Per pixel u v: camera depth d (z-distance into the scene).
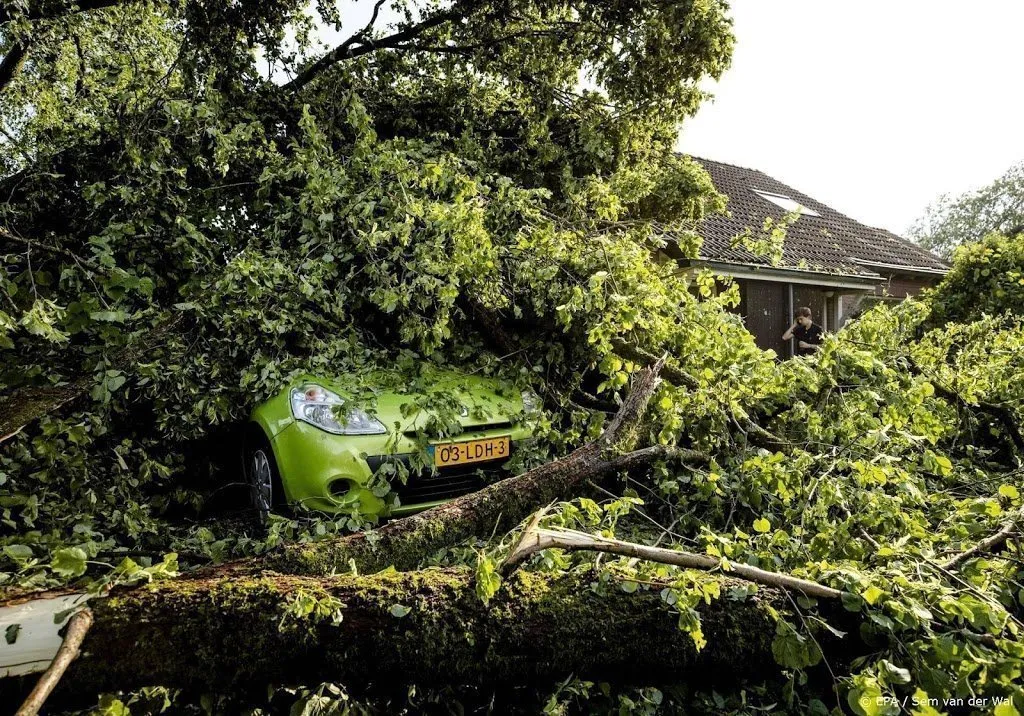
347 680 1.95
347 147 4.93
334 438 3.20
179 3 6.00
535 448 3.63
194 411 3.53
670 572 2.31
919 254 16.77
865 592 1.98
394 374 3.64
